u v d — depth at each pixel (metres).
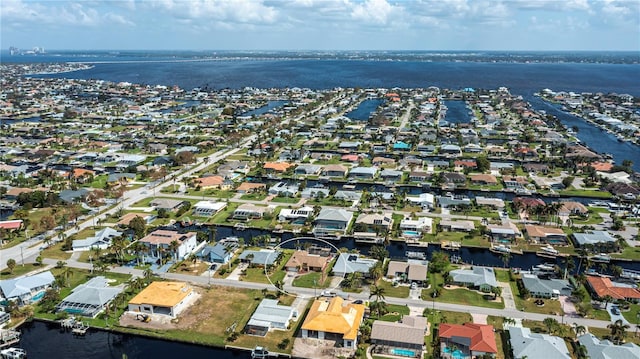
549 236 193.25
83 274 166.25
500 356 120.88
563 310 142.75
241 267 171.38
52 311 143.75
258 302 148.38
